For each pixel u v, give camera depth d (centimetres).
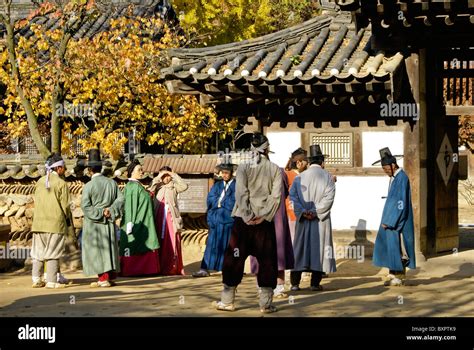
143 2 3192
